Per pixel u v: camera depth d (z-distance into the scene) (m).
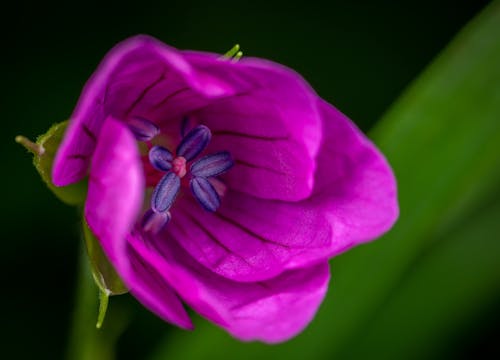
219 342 0.09
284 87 0.08
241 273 0.09
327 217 0.08
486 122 0.10
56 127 0.08
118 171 0.08
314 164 0.08
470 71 0.10
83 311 0.09
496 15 0.10
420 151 0.10
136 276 0.08
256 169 0.09
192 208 0.09
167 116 0.09
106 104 0.08
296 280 0.08
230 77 0.08
